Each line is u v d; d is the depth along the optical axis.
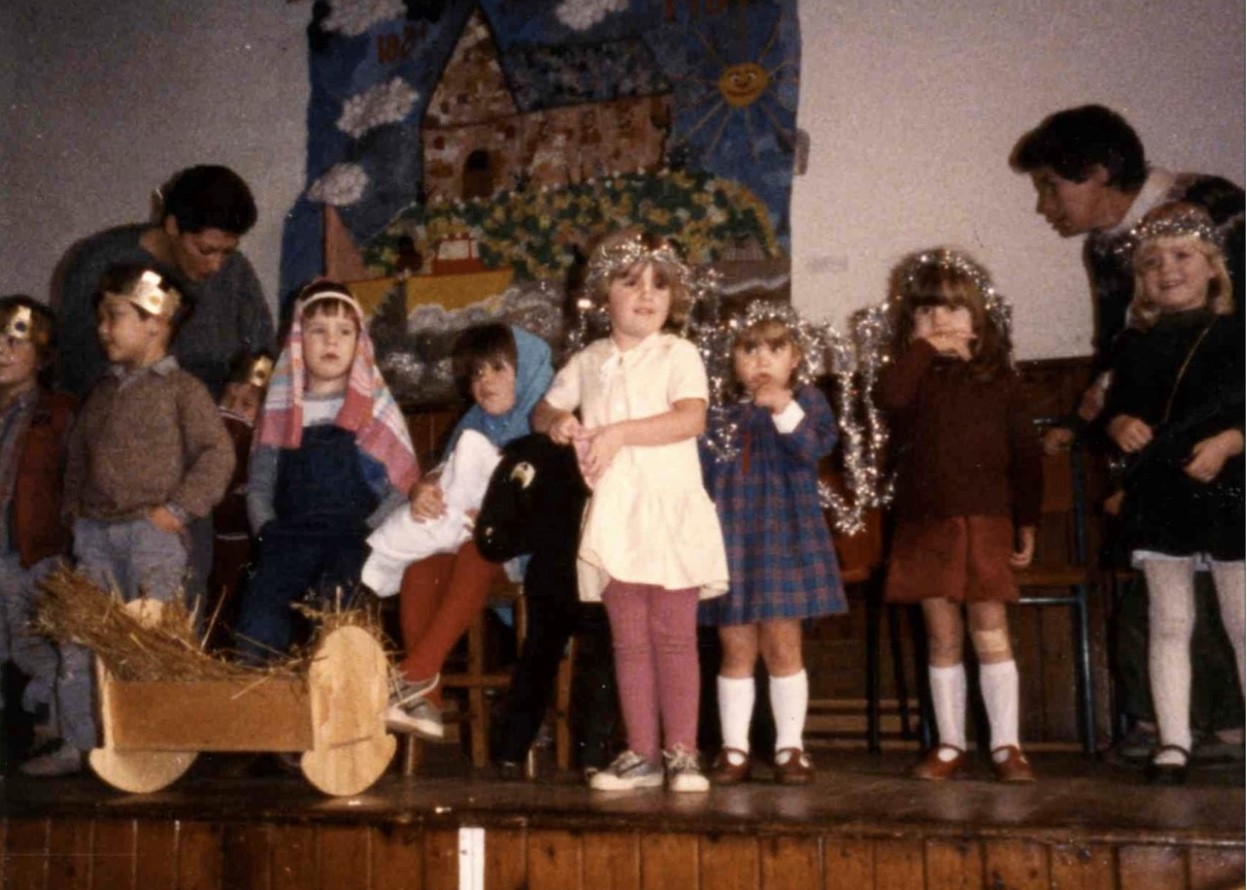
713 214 4.34
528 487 3.19
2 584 3.82
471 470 3.34
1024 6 4.15
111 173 5.03
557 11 4.55
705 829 2.46
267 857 2.71
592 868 2.53
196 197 4.75
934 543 3.14
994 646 3.13
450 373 4.54
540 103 4.55
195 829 2.77
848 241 4.24
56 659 3.83
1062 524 3.94
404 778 3.25
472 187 4.61
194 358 4.70
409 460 3.59
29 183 5.08
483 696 3.54
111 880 2.81
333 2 4.84
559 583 3.18
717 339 3.83
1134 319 3.92
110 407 3.58
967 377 3.22
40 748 3.80
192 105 4.96
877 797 2.76
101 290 3.67
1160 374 3.21
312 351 3.55
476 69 4.64
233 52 4.94
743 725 3.15
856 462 3.97
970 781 3.08
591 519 2.95
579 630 3.41
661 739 3.37
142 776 3.04
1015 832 2.32
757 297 4.28
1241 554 3.03
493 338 3.69
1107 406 3.38
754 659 3.20
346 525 3.47
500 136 4.59
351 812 2.67
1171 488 3.10
